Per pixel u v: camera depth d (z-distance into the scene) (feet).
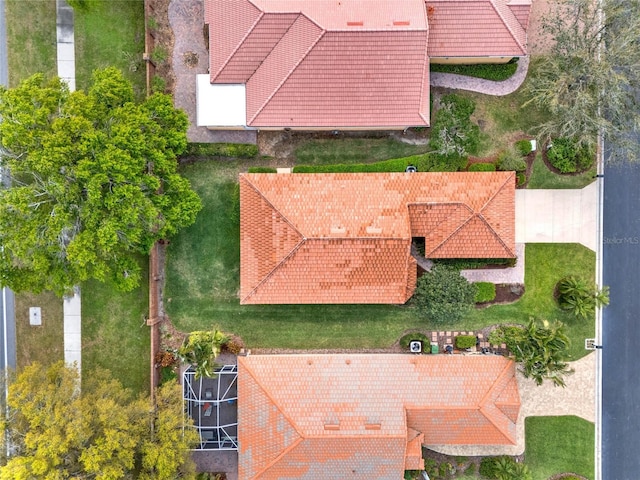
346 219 92.38
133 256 103.55
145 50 101.30
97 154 79.36
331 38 88.99
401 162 101.81
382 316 104.78
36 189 79.20
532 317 103.96
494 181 95.09
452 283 95.45
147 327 104.68
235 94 96.73
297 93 93.35
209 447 102.58
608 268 104.22
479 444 97.45
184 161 103.40
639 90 94.63
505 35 93.56
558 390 105.09
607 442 105.29
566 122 89.45
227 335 104.37
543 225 103.91
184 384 102.32
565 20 98.07
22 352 106.01
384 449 91.86
